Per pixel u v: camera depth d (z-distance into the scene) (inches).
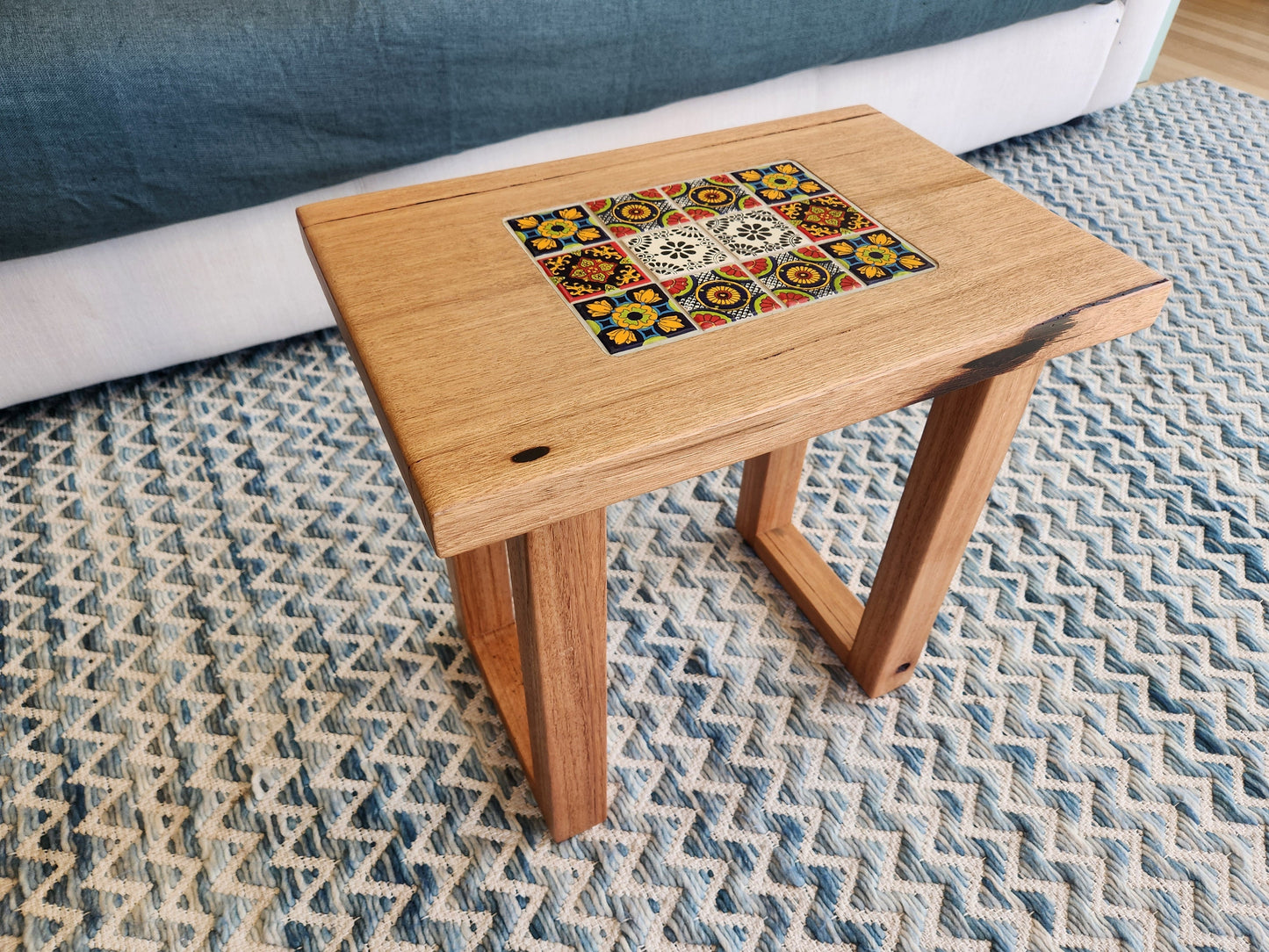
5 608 42.5
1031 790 36.7
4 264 45.5
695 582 44.8
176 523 46.6
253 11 43.4
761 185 33.2
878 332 26.0
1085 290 27.8
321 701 39.3
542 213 31.4
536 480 21.4
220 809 35.6
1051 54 73.2
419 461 21.7
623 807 36.0
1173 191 73.7
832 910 33.2
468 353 25.2
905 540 33.7
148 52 41.4
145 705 38.9
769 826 35.5
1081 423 53.6
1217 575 45.3
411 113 48.6
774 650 41.9
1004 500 49.0
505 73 49.4
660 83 54.7
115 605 42.8
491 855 34.5
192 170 45.3
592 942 32.3
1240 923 32.9
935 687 40.4
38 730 37.9
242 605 43.0
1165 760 37.7
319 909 32.9
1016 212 31.6
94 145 42.2
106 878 33.5
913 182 33.5
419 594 43.8
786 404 23.7
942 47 67.3
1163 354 58.5
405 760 37.3
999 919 33.0
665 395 23.8
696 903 33.3
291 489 48.6
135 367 52.7
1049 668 41.1
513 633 40.7
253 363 56.7
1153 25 78.1
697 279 28.2
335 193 52.5
